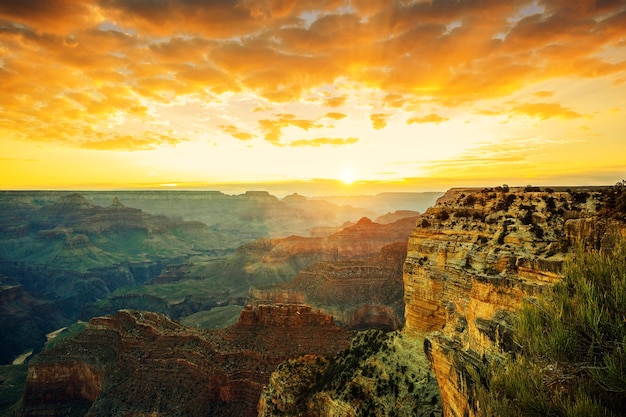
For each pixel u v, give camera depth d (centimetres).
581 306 1477
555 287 1769
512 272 2850
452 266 3947
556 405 1338
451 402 2672
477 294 2944
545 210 3344
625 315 1441
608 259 1686
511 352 2077
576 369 1416
